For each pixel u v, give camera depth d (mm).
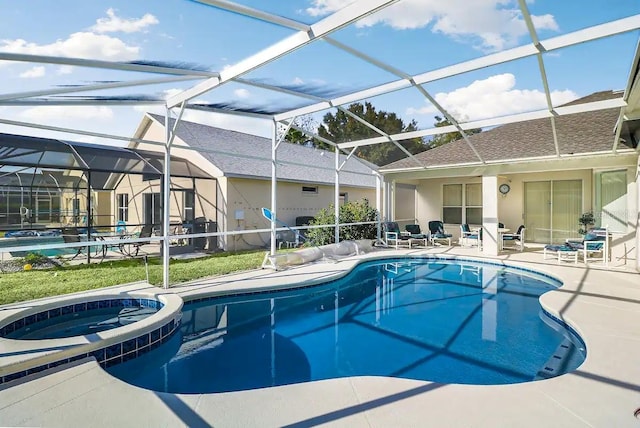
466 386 3553
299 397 3361
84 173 12211
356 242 13258
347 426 2910
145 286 7418
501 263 11336
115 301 6637
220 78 6207
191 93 6844
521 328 6055
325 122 10820
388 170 15188
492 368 4609
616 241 10734
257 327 6219
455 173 13672
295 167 17812
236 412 3115
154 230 13852
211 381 4367
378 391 3467
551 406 3178
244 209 14523
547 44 5320
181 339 5656
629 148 10141
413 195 19172
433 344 5430
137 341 4840
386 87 7160
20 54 4254
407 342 5523
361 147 12656
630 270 9438
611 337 4754
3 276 8641
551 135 9852
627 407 3160
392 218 15938
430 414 3066
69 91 5488
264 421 2984
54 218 15477
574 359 4801
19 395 3375
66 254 12656
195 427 2904
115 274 8898
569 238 13766
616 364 3980
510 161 12000
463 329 6055
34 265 10031
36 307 5680
